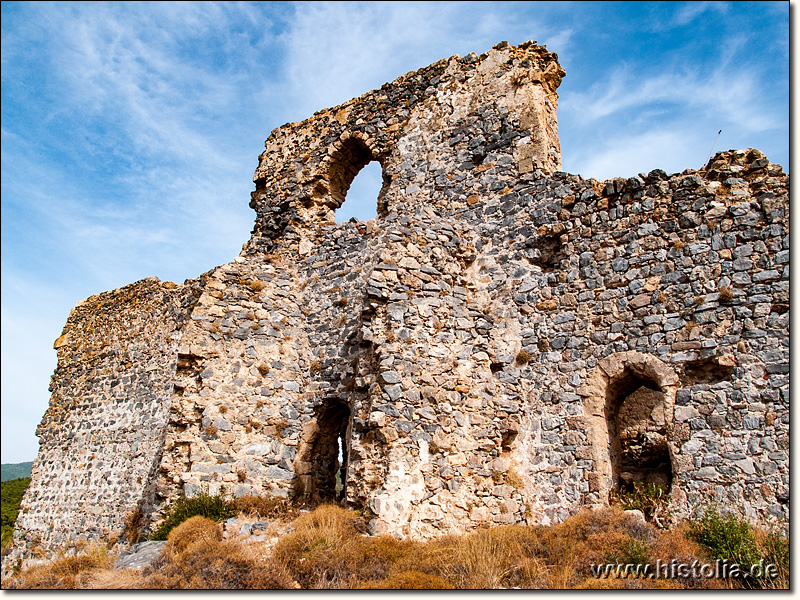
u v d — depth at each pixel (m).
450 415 12.95
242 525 12.45
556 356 13.52
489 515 12.48
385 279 13.51
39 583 10.05
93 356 24.12
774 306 11.48
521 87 16.80
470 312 14.27
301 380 16.39
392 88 19.36
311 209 19.72
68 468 22.67
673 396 11.91
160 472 14.23
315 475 15.51
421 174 17.55
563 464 12.70
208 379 15.07
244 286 16.56
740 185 12.53
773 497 10.55
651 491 11.77
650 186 13.45
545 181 15.19
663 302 12.55
